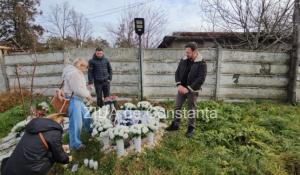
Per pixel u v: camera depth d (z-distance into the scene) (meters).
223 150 4.45
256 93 7.56
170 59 7.44
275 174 3.95
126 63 7.63
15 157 3.18
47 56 8.23
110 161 3.94
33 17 23.44
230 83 7.48
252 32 10.58
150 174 3.69
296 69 7.24
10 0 22.39
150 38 20.48
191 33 13.45
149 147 4.34
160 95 7.64
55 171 3.88
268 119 5.83
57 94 4.18
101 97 6.73
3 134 6.13
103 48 7.61
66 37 23.73
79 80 4.09
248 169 3.98
